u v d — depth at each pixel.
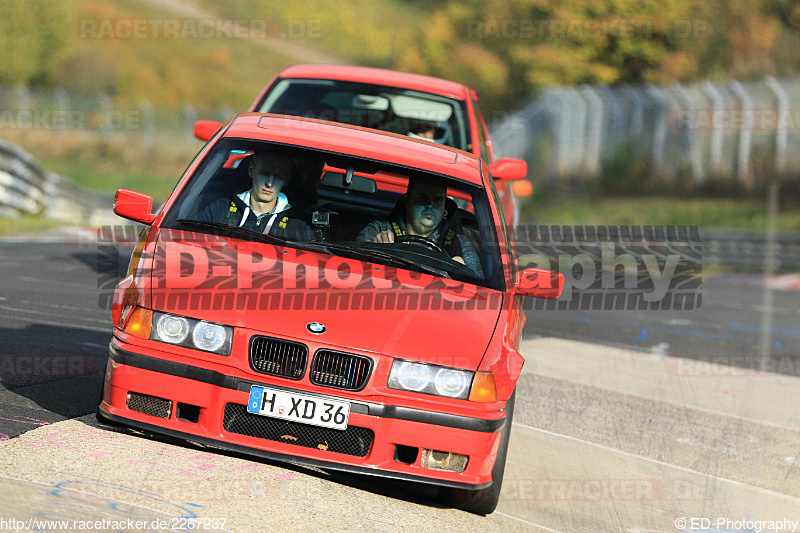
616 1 116.50
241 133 18.78
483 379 15.05
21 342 21.94
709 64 115.69
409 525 14.31
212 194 17.73
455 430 14.74
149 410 14.71
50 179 61.19
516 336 16.91
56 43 170.38
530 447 20.91
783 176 89.44
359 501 14.90
